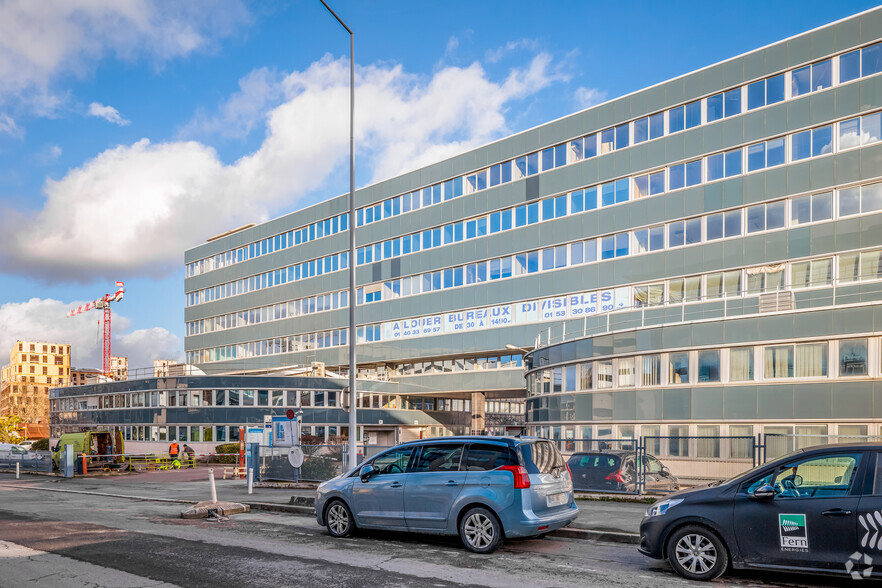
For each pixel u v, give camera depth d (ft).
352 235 57.47
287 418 77.15
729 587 26.17
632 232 126.21
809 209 103.50
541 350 98.12
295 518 47.50
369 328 178.09
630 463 55.93
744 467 59.36
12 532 40.88
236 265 223.51
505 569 29.43
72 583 26.99
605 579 27.50
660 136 123.75
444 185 163.73
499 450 33.94
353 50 62.44
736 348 71.15
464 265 157.17
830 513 25.30
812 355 66.03
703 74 118.21
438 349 160.35
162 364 179.11
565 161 138.92
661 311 118.11
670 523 27.94
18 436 361.51
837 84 102.17
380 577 27.89
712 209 114.62
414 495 35.24
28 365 646.33
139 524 44.60
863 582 26.48
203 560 31.48
